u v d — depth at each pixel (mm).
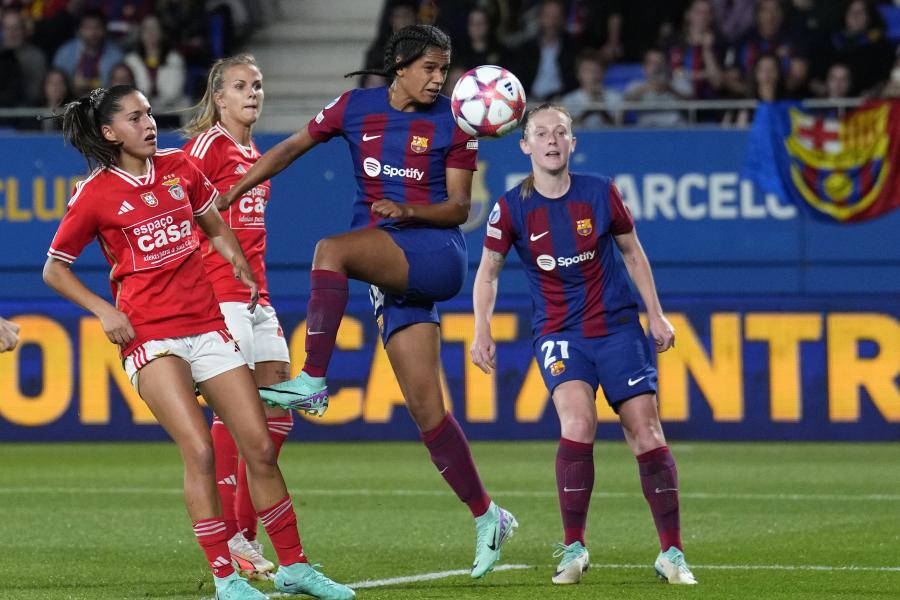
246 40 67062
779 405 48031
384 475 40125
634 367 22203
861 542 26906
